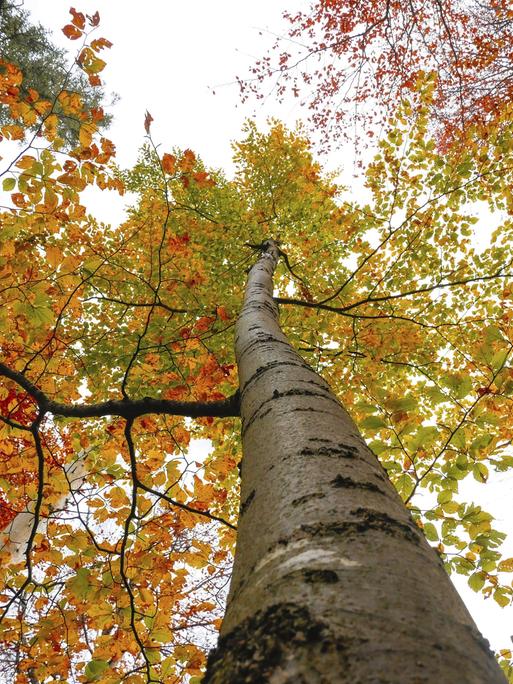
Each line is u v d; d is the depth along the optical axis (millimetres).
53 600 2678
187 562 2934
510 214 5121
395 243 5398
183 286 4949
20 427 2482
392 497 860
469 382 2125
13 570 2883
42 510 3072
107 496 2922
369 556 628
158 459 2945
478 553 2221
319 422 1150
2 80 2512
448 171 5031
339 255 6750
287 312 5633
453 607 571
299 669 462
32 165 2600
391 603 535
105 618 2627
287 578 615
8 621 2686
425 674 442
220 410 2115
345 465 923
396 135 5117
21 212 2730
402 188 5340
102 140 2682
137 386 4715
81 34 2484
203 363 3898
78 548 2752
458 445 2176
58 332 4094
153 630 2582
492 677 472
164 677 2490
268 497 882
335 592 558
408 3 4695
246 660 509
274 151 7566
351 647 471
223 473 2953
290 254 7238
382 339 4711
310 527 724
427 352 4914
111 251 4648
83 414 2381
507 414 2721
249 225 6875
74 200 2787
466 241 5234
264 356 1851
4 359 3426
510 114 5273
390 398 2191
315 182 7129
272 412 1272
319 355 4836
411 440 2148
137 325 4875
